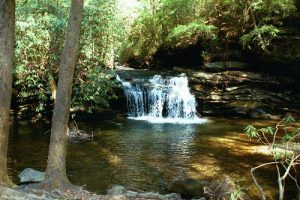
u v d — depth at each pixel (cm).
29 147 1327
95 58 1520
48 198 709
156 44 2445
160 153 1284
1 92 750
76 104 1625
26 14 1436
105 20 1512
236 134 1565
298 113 1966
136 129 1666
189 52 2286
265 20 1945
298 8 1936
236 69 2080
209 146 1377
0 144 758
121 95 1916
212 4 2167
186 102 1997
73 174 1067
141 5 2491
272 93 2005
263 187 970
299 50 1925
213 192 862
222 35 2155
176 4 2270
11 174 1043
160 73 2184
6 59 749
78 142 1422
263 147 1358
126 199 810
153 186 984
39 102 1661
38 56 1462
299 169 1117
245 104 1967
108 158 1222
